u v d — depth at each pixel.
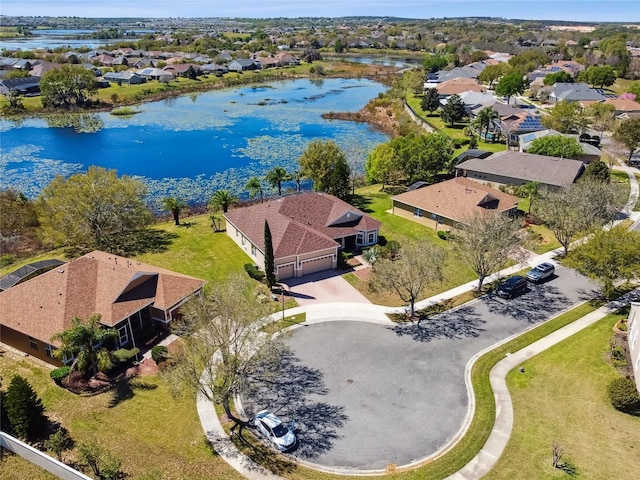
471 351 34.38
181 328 33.06
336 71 196.88
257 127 111.69
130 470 24.59
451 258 48.34
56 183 50.41
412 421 28.12
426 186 63.25
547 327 36.94
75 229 48.69
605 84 139.62
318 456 25.81
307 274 46.09
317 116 123.50
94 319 31.17
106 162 85.81
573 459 24.84
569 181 61.38
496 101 117.38
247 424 28.11
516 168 67.19
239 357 28.61
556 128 90.56
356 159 83.88
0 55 199.12
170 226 57.72
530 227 55.75
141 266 39.97
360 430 27.52
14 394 26.53
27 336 34.19
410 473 24.67
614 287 42.03
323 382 31.38
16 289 36.50
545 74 155.25
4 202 54.53
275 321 37.88
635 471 23.98
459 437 26.95
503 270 46.34
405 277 36.84
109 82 159.88
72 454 25.73
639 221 56.12
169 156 89.19
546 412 28.25
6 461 25.39
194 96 151.50
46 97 129.12
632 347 32.47
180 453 25.89
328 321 38.22
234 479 24.27
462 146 93.56
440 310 39.78
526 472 24.27
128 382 31.58
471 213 52.03
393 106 127.44
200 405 29.56
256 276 44.62
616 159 80.75
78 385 31.33
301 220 49.69
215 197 58.38
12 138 102.44
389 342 35.53
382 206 63.81
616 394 27.83
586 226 45.94
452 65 193.38
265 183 74.94
